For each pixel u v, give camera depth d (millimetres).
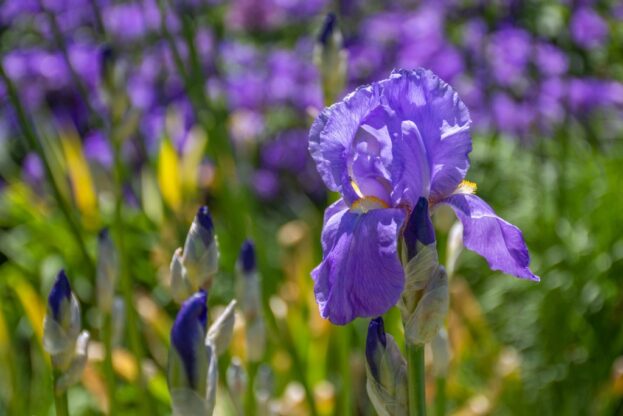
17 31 12195
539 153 9273
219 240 7695
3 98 10109
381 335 2928
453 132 2932
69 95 10594
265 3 13570
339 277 2814
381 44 11836
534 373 7527
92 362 5742
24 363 7461
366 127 2936
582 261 7891
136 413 5918
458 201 2990
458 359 6340
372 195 2961
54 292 3344
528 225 8609
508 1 11266
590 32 10844
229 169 6586
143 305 6621
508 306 8234
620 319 7688
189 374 2721
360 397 6316
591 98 9758
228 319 3402
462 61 10906
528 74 10422
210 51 10414
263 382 4551
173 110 9461
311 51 12227
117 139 5191
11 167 10055
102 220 8047
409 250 2807
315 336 6211
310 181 10680
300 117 11078
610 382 6555
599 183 8711
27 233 8547
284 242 7863
